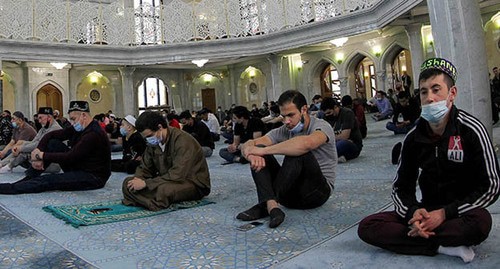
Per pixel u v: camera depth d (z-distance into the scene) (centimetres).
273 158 313
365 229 210
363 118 884
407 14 1152
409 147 209
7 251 244
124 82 1672
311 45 1484
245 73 2020
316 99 1137
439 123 194
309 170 295
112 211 342
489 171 185
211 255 223
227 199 384
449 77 188
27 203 396
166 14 1583
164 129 370
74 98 1781
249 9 1547
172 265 210
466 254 186
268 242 242
